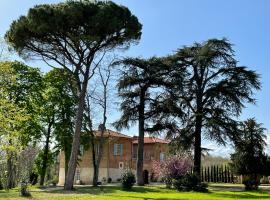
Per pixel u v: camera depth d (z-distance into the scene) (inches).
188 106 1723.7
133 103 1707.7
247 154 1792.6
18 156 1656.0
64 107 1818.4
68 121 1819.6
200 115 1637.6
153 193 1251.8
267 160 1797.5
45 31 1146.7
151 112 1683.1
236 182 2276.1
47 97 1747.0
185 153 1663.4
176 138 1672.0
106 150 2532.0
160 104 1672.0
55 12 1132.5
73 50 1225.4
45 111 1817.2
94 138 1898.4
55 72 1809.8
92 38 1157.7
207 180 2443.4
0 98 952.3
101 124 1729.8
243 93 1619.1
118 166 2588.6
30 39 1208.8
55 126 1818.4
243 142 1652.3
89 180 2465.6
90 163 2482.8
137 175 1683.1
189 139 1646.2
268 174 1802.4
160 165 1656.0
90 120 1699.1
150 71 1649.9
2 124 875.4
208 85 1702.8
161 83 1664.6
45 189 1311.5
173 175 1578.5
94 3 1201.4
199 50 1683.1
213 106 1656.0
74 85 1582.2
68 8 1131.9
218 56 1652.3
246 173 1798.7
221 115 1617.9
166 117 1681.8
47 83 1808.6
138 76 1668.3
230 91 1612.9
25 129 1595.7
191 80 1716.3
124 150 2642.7
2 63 957.8
